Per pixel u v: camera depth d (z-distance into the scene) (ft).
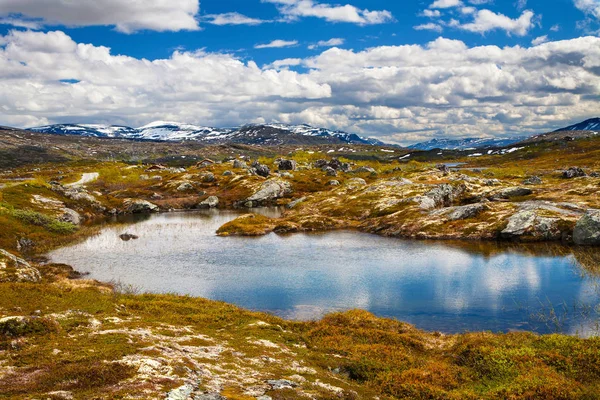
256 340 79.41
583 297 132.67
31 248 230.27
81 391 43.19
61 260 206.18
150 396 42.78
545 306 126.41
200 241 261.03
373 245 240.73
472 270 175.52
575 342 79.10
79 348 57.72
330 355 77.30
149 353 57.98
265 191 501.97
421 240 252.21
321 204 403.95
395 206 334.65
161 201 485.56
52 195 372.79
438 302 135.54
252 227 296.92
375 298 141.69
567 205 271.69
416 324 116.88
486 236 243.19
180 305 106.63
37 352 55.06
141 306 100.94
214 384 51.01
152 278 172.45
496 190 357.61
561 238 225.56
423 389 61.77
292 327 101.86
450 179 463.42
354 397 55.11
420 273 173.68
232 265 195.00
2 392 42.24
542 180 477.36
